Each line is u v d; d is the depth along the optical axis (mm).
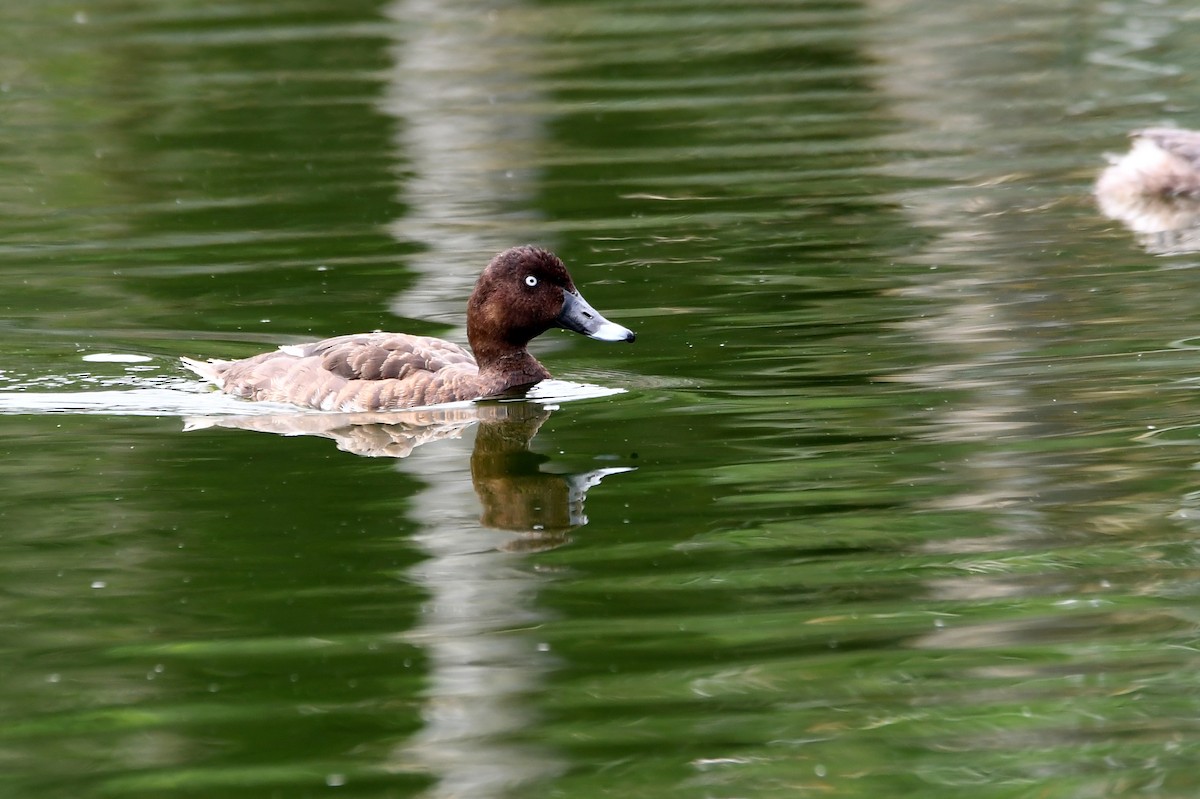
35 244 19953
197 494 11930
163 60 30688
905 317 16094
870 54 30516
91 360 15578
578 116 26375
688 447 12812
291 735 8477
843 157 23578
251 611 9930
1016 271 17641
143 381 14969
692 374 14703
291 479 12297
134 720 8656
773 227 19859
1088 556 10508
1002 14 33625
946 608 9812
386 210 21203
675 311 16641
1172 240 18766
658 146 24516
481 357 15023
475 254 19031
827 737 8398
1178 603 9797
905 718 8562
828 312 16391
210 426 13750
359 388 14414
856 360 14836
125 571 10523
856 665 9156
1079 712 8594
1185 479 11688
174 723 8617
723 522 11227
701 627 9625
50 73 29828
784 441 12820
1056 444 12500
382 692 8914
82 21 33781
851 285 17312
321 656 9344
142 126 26344
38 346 15945
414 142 25016
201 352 15812
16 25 33469
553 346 16234
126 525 11289
